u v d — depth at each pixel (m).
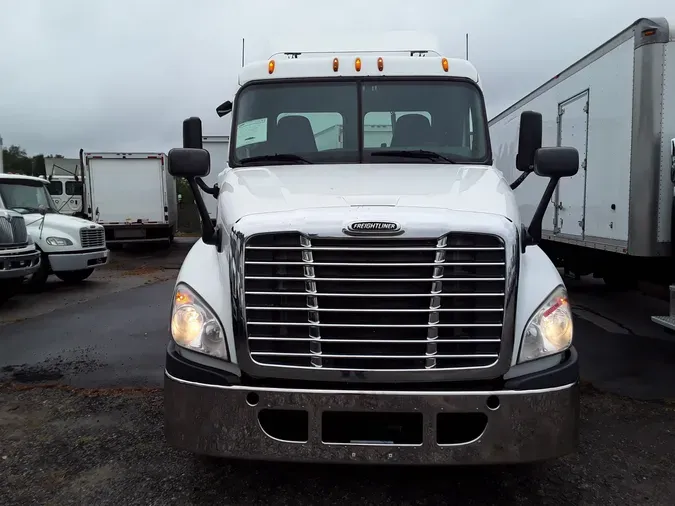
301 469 3.56
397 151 4.25
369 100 4.39
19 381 5.34
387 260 2.81
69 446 3.91
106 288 11.34
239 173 4.00
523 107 9.81
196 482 3.41
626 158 6.09
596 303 8.77
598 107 6.82
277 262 2.83
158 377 5.43
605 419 4.32
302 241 2.82
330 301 2.84
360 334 2.85
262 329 2.87
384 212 2.86
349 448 2.78
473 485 3.37
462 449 2.77
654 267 6.55
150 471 3.55
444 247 2.79
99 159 18.98
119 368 5.72
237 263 2.85
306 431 2.85
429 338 2.82
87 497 3.25
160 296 10.24
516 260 2.84
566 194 7.92
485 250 2.81
